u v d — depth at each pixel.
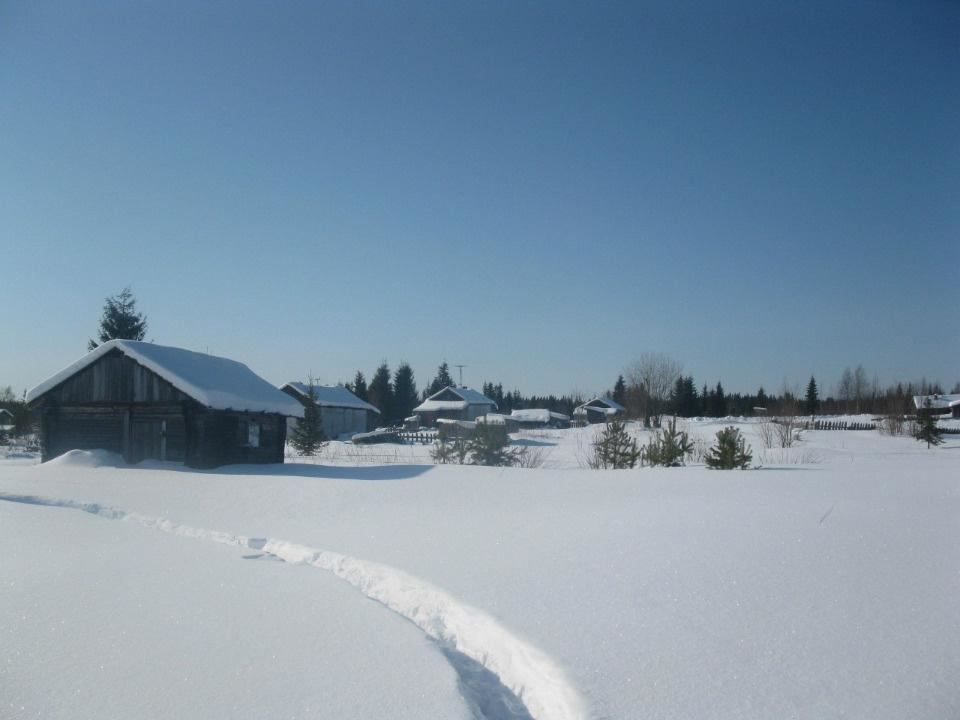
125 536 12.72
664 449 20.38
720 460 17.84
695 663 5.77
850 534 8.97
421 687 5.80
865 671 5.42
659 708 5.09
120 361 21.48
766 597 7.08
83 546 11.68
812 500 11.59
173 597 8.50
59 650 6.68
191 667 6.26
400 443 45.47
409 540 11.29
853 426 52.03
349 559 10.24
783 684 5.32
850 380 82.44
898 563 7.71
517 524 11.94
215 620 7.60
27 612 7.84
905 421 49.28
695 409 87.56
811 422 53.03
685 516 11.20
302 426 35.06
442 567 9.32
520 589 8.08
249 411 21.48
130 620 7.58
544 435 52.47
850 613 6.50
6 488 17.58
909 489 12.18
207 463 20.19
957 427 52.00
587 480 15.62
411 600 8.35
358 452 35.72
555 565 8.98
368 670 6.18
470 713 5.33
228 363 25.03
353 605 8.21
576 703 5.23
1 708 5.47
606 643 6.31
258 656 6.52
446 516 13.22
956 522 9.32
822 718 4.82
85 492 16.98
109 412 21.75
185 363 22.08
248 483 17.05
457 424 42.03
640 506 12.57
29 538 12.30
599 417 82.62
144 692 5.74
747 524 10.11
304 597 8.55
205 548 11.74
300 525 13.37
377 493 15.46
